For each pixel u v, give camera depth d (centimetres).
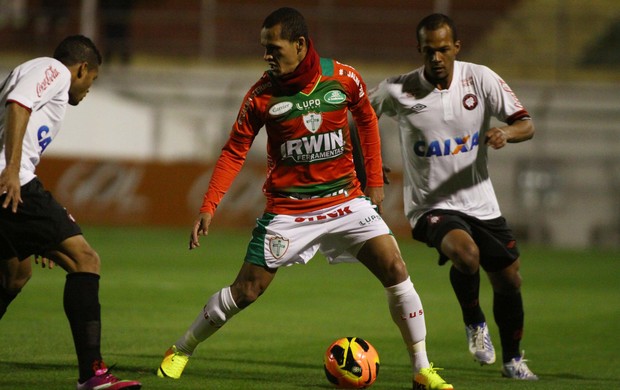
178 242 6512
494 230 2284
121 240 6525
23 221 1677
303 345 2653
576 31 9062
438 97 2277
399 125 2358
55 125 1723
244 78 8644
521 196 8106
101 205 7506
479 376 2234
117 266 4950
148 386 1866
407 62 8981
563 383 2120
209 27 9156
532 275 5234
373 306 3666
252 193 7456
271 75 1833
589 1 9212
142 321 3047
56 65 1697
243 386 1908
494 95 2269
